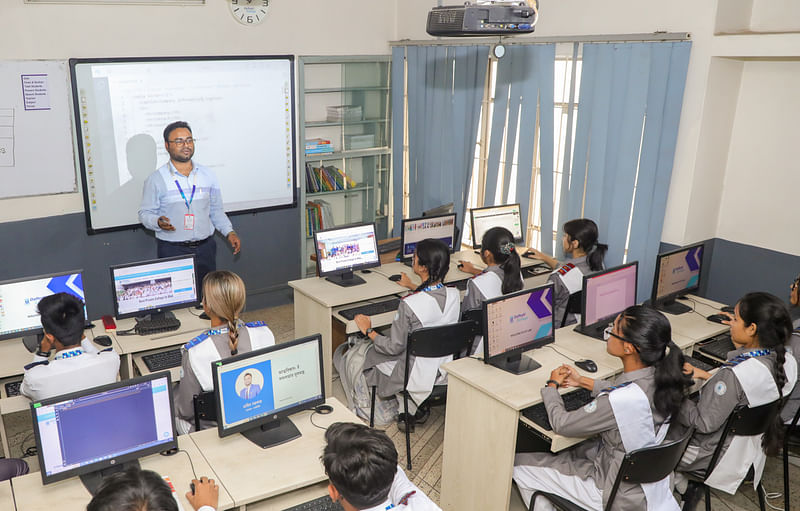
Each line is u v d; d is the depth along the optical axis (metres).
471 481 3.03
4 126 4.33
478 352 3.36
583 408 2.52
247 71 5.21
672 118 4.21
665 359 2.45
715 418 2.68
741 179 4.42
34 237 4.59
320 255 4.30
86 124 4.60
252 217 5.55
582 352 3.31
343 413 2.72
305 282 4.43
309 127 5.82
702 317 3.89
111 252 4.93
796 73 4.04
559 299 3.98
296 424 2.63
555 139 4.98
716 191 4.48
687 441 2.46
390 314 4.04
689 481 2.96
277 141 5.52
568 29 4.69
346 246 4.40
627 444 2.44
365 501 1.79
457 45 5.34
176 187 4.76
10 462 2.64
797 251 4.23
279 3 5.27
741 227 4.47
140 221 4.89
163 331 3.50
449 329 3.32
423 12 5.70
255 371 2.47
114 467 2.29
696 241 4.48
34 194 4.53
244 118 5.29
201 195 4.86
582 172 4.71
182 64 4.89
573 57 4.62
